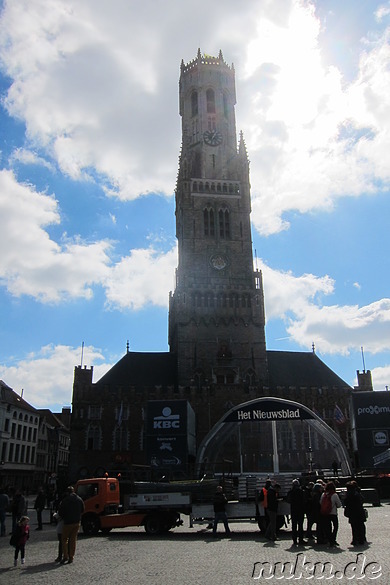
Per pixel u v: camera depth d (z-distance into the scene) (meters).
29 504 76.19
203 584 16.73
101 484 35.06
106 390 89.75
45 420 131.62
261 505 31.28
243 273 101.62
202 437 88.50
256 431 81.50
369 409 69.50
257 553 22.89
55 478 74.94
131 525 33.69
